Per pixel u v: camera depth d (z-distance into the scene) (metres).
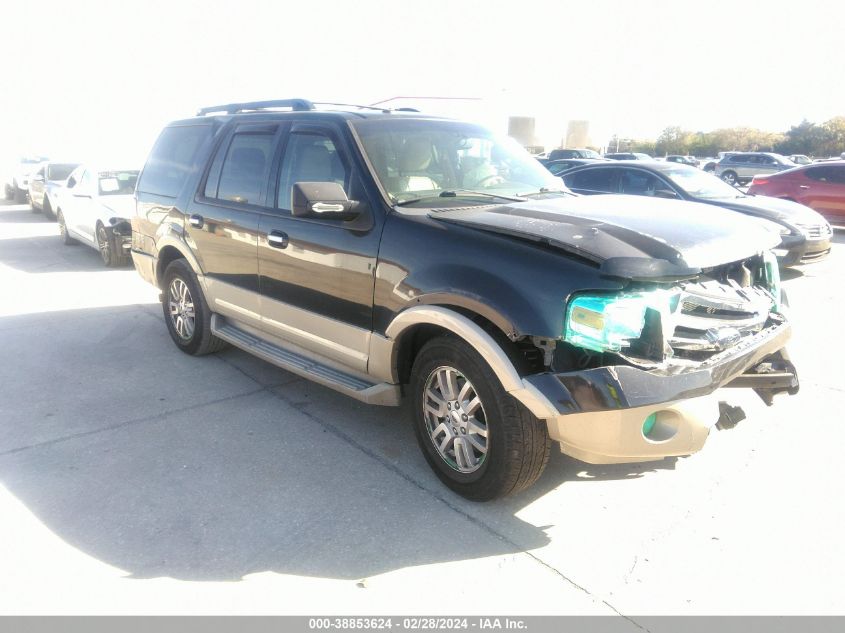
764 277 3.60
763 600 2.67
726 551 2.98
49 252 11.05
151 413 4.46
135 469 3.71
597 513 3.29
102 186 10.22
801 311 7.10
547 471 3.70
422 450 3.58
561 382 2.83
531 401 2.87
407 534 3.11
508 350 2.97
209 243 4.90
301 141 4.20
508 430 3.03
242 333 4.91
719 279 3.27
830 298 7.71
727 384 3.25
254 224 4.41
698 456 3.84
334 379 3.98
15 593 2.71
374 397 3.73
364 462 3.80
